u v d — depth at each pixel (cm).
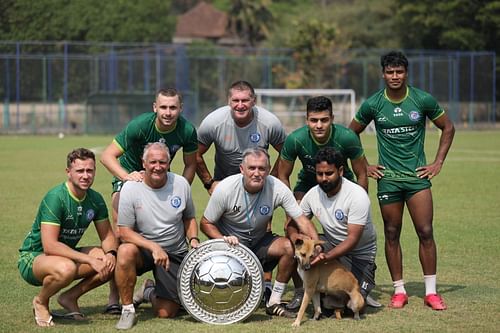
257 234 820
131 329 739
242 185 796
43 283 755
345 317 791
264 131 907
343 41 5762
